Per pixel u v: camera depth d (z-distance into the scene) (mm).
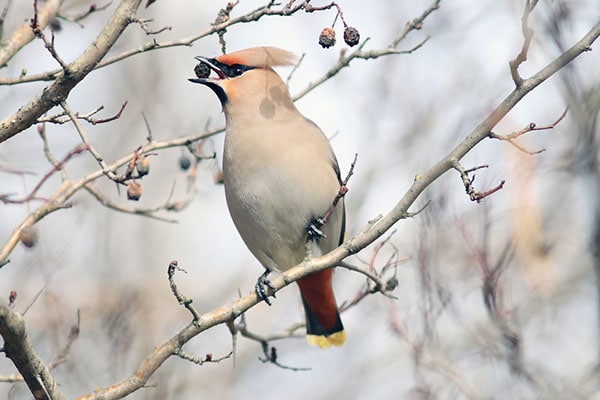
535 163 13242
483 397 11625
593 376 12031
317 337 11188
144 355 12805
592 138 11648
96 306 13320
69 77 7758
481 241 12547
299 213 10523
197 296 16609
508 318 12148
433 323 12039
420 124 16031
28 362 7238
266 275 11211
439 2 10664
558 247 13555
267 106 10594
